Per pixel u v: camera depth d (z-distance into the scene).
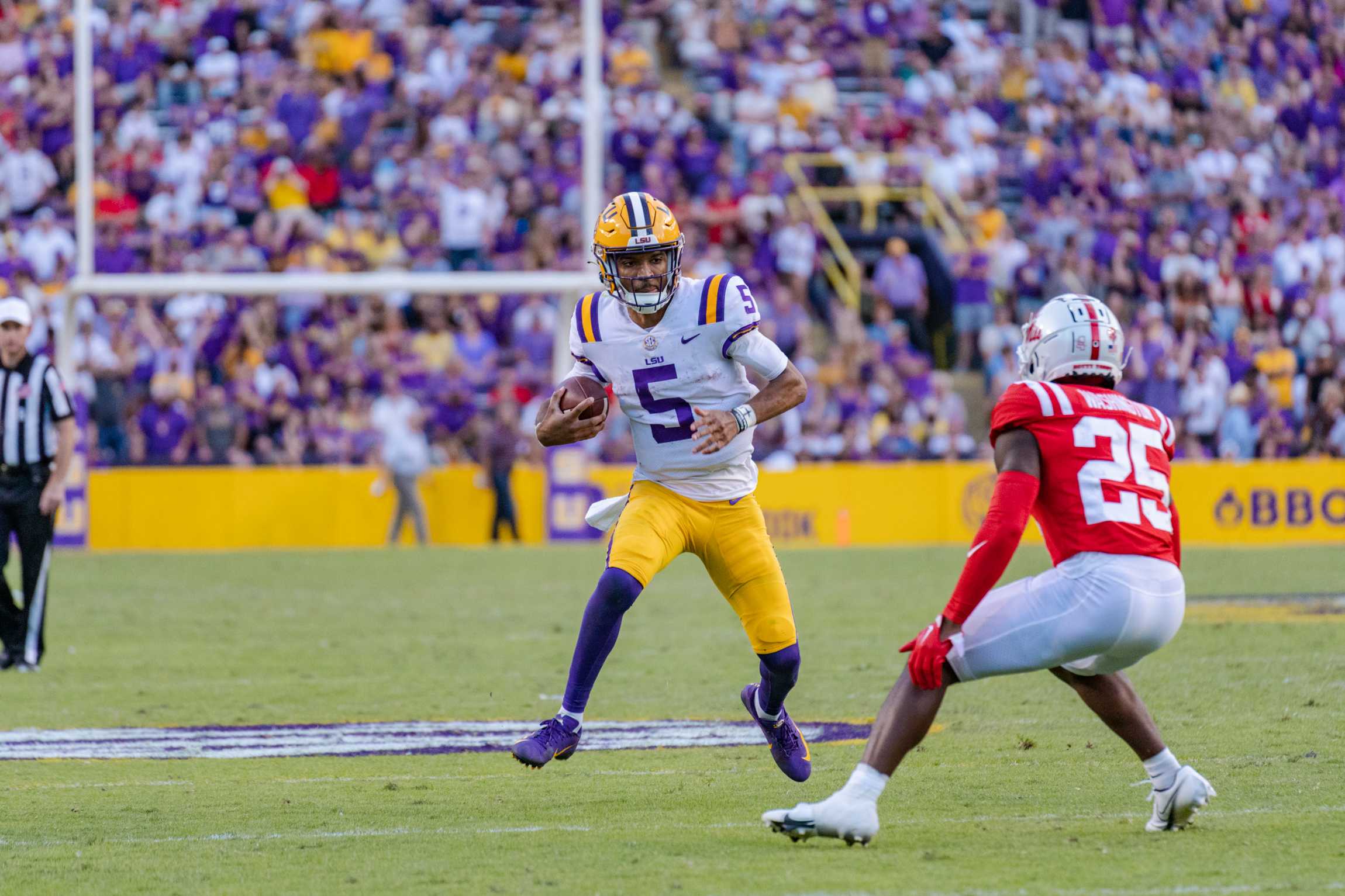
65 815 19.00
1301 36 87.88
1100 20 87.19
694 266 71.88
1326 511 64.25
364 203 68.56
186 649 35.31
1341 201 84.44
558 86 73.38
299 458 65.25
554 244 68.19
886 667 31.34
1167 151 80.62
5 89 73.75
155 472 62.56
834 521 64.44
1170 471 16.66
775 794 19.78
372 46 72.31
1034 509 16.52
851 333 69.75
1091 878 15.02
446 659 33.59
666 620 39.69
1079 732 23.88
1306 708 25.53
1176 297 73.75
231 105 69.81
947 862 15.76
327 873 15.87
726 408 19.25
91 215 61.62
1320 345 70.88
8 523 31.97
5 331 31.20
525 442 64.56
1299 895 14.35
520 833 17.67
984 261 72.56
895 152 79.38
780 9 85.19
